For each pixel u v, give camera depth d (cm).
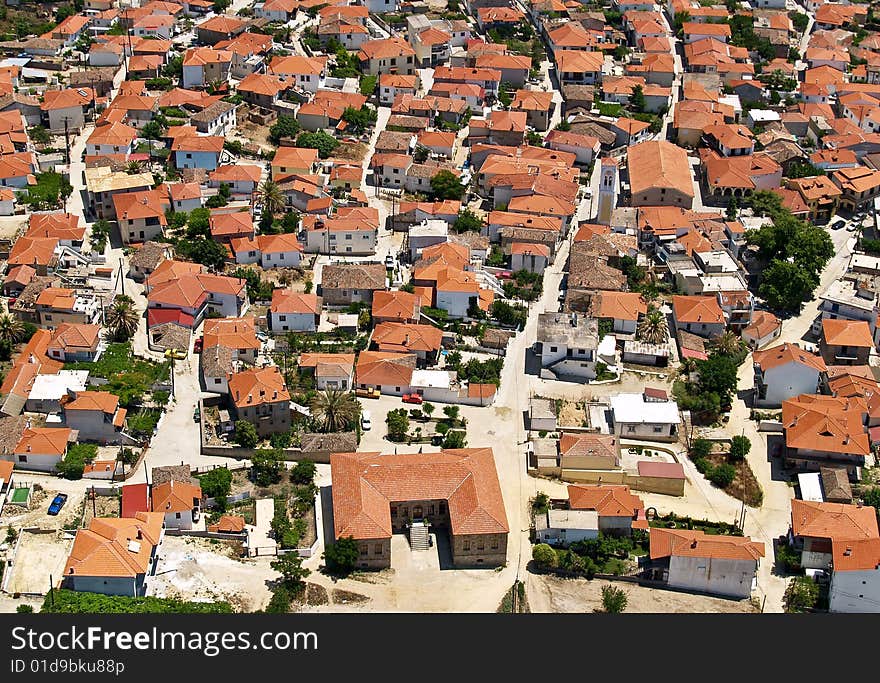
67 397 19050
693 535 17100
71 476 18062
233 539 17175
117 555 15600
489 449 18562
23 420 18712
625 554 17438
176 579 16212
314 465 18775
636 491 19125
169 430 19412
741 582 16838
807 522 17762
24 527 16850
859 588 16562
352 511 16888
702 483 19425
